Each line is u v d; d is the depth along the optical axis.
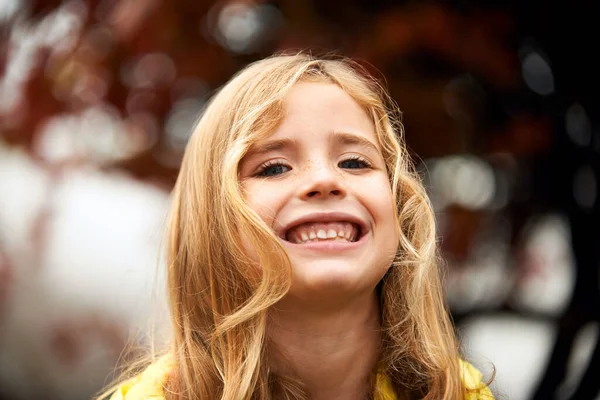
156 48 2.10
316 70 1.51
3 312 3.93
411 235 1.59
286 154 1.41
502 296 2.72
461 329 2.60
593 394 2.19
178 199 1.60
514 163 2.44
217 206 1.46
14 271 3.20
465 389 1.61
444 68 2.13
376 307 1.54
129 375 1.83
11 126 2.20
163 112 2.25
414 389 1.55
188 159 1.59
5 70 2.17
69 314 3.92
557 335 2.31
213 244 1.46
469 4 2.08
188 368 1.48
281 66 1.52
